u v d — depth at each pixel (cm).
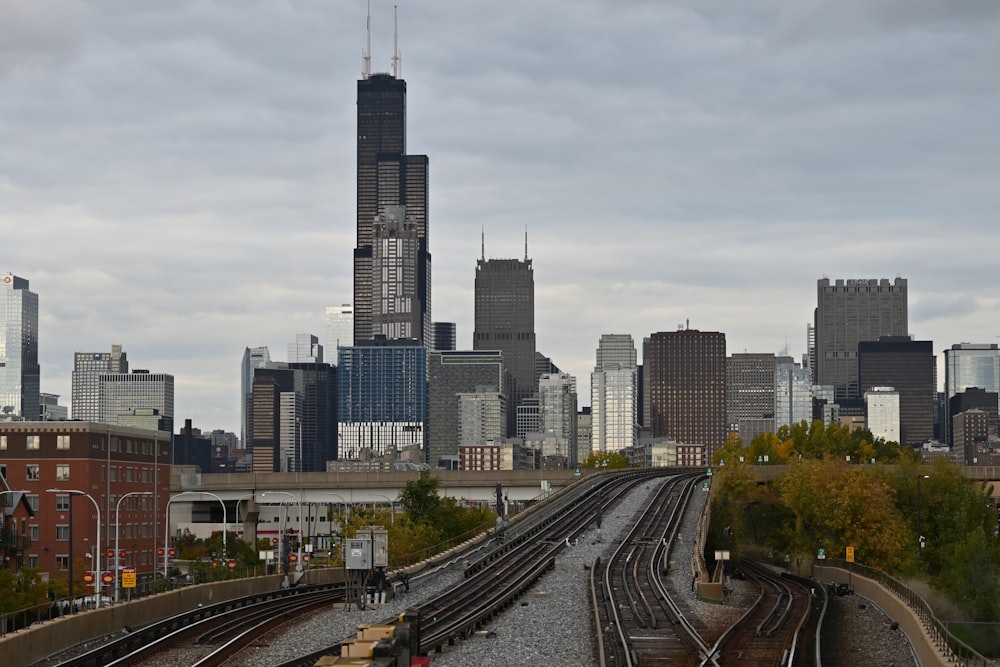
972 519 17475
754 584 12038
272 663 6222
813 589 11025
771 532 18988
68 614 7831
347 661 4691
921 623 7325
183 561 18888
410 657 5347
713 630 7700
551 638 7256
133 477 18962
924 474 18588
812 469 16388
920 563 15975
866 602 10100
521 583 9962
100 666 6275
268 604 9194
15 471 17475
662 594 9594
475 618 7650
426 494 19012
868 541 15688
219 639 7156
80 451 17450
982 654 6825
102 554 17575
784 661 6400
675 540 14188
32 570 12475
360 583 9100
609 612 8300
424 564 11594
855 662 6856
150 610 7994
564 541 13950
